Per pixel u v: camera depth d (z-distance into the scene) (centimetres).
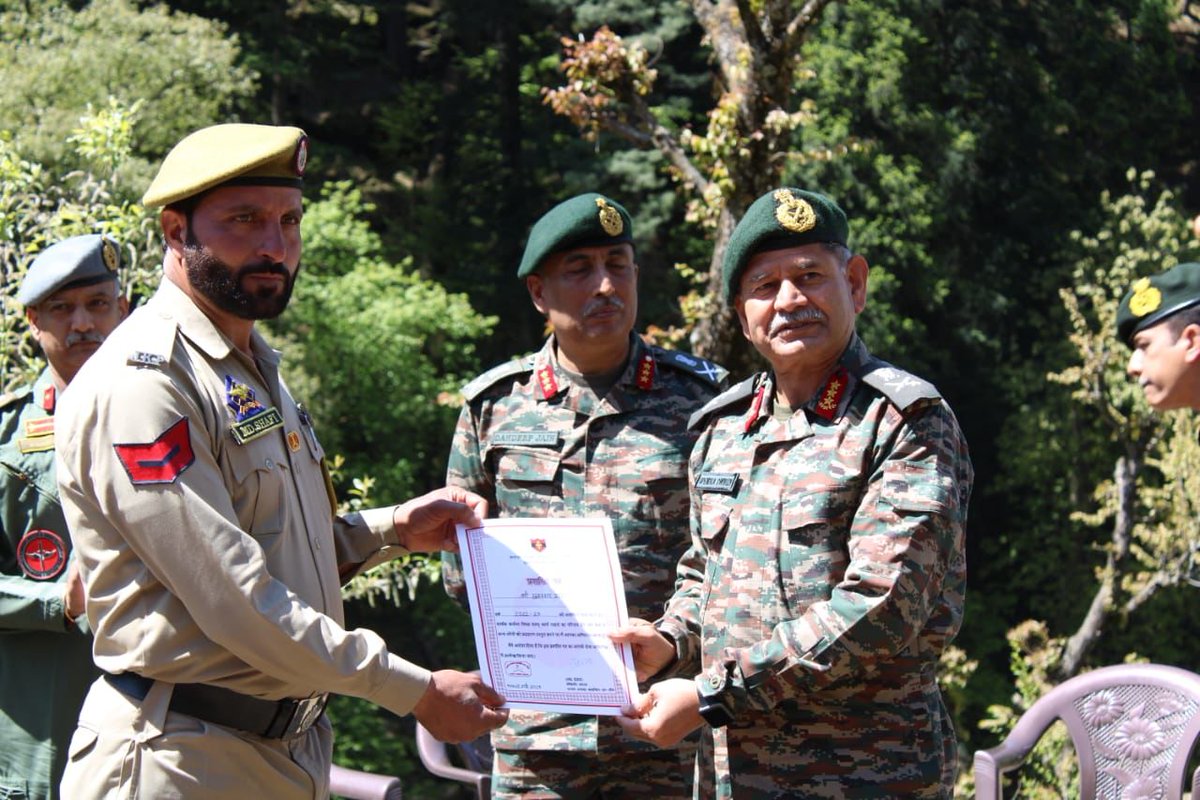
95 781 235
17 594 299
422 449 1764
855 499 244
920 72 2059
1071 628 1867
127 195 1021
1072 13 2164
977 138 2055
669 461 330
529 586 274
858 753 240
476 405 352
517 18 2189
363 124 2367
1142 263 1848
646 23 1975
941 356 1997
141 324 242
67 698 307
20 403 325
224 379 244
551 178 2181
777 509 250
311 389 1534
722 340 855
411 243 2133
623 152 1942
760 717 246
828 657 232
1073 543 1888
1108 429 1831
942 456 240
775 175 840
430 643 1694
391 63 2425
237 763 236
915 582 232
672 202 1903
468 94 2292
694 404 338
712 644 257
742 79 829
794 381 257
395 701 242
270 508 245
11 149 488
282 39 2098
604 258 338
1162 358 303
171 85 1521
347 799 315
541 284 347
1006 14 2152
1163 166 2306
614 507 327
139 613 235
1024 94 2116
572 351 340
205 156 239
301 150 245
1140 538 1608
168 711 234
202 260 240
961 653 1227
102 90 1430
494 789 328
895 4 2064
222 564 227
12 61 1473
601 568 271
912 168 1939
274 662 231
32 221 489
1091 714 320
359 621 1683
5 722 311
